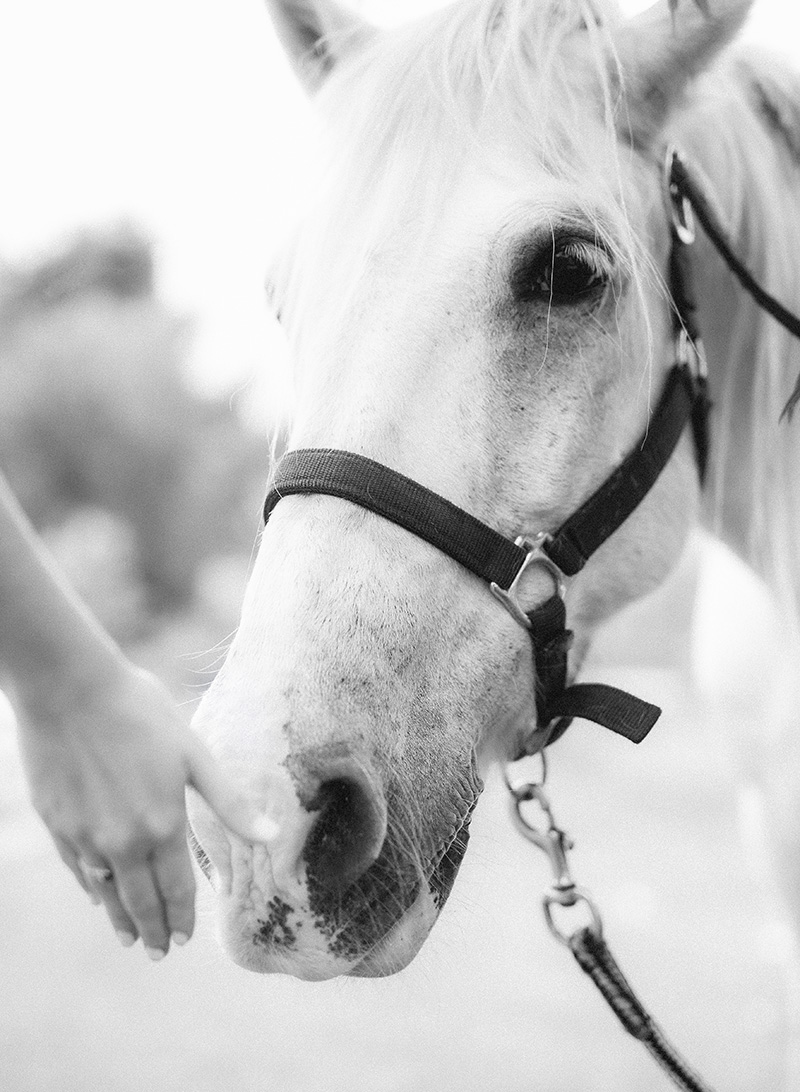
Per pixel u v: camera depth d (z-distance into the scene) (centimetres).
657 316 164
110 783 100
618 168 153
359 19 180
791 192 178
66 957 595
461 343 144
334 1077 418
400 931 137
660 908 641
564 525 150
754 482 178
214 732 130
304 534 139
